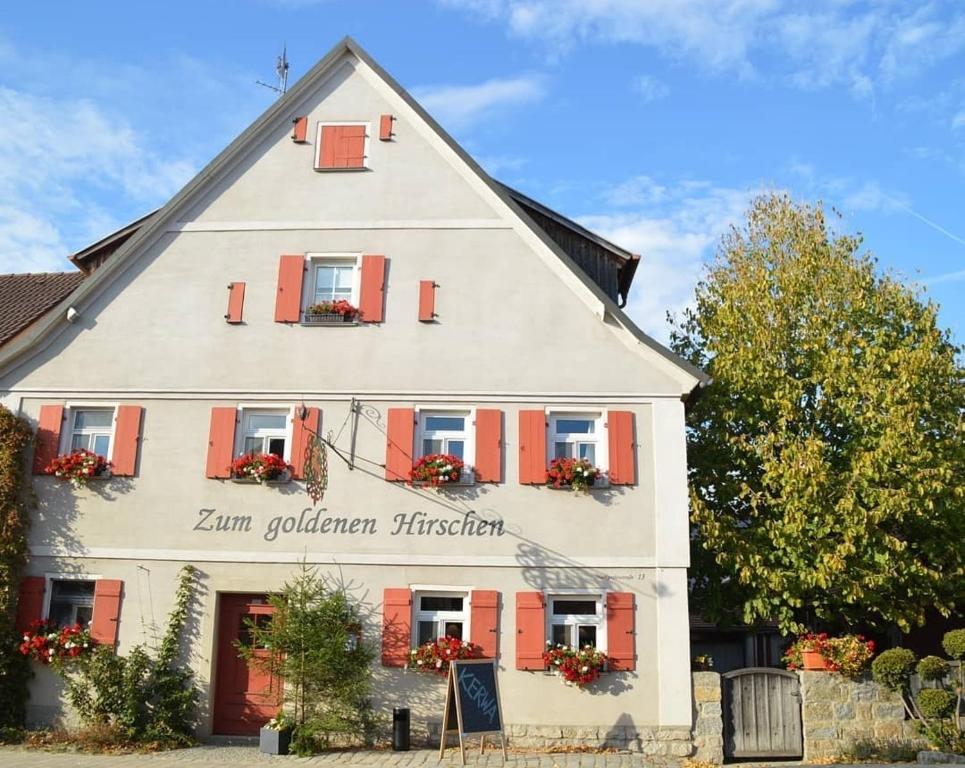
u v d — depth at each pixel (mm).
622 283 20250
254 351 16719
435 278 16844
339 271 17344
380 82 17875
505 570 15594
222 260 17188
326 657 14445
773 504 17141
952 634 14961
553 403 16234
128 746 14414
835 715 14828
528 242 16891
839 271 18703
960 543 17156
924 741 14648
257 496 16094
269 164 17641
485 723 13727
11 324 18891
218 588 15773
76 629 15641
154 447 16375
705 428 18328
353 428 16281
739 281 19281
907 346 17938
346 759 13633
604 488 15836
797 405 17766
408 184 17344
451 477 15750
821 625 18578
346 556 15766
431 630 15664
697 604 17875
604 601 15414
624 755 14414
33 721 15398
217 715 15586
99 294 17109
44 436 16469
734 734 14828
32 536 16109
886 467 16438
